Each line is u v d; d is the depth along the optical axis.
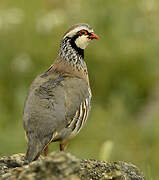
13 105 18.44
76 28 12.02
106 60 19.70
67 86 10.79
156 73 19.77
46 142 10.04
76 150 16.05
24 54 19.30
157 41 19.80
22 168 8.47
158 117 17.34
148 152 16.47
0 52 19.50
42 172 8.07
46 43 19.98
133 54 19.94
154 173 14.88
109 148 11.62
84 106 11.02
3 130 16.09
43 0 21.73
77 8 20.47
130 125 17.84
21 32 19.95
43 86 10.64
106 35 19.94
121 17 19.97
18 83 18.84
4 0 21.77
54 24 19.34
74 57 11.95
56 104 10.30
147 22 20.06
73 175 8.00
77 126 10.88
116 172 9.75
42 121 10.05
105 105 18.78
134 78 19.67
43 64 19.48
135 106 18.70
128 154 16.28
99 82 19.30
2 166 10.32
